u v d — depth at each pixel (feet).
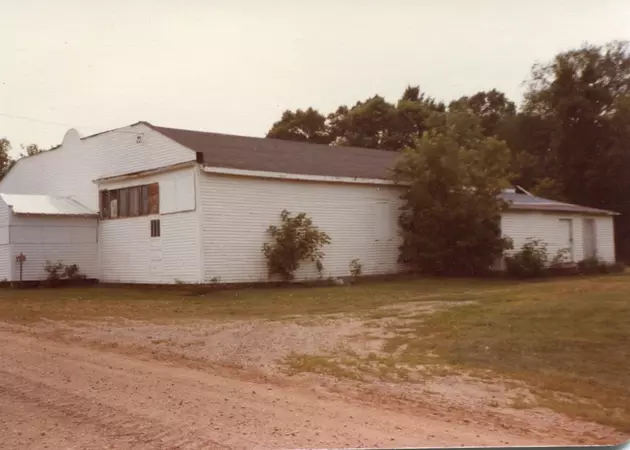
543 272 94.27
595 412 25.04
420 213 90.53
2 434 21.71
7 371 31.65
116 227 89.40
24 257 85.51
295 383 29.55
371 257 90.33
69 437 21.35
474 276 92.38
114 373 31.32
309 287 79.41
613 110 150.71
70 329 46.14
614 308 44.01
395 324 45.52
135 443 20.68
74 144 99.71
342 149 109.40
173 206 79.77
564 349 35.27
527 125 164.86
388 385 29.09
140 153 87.10
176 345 39.47
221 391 27.76
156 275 82.12
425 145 91.15
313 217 84.94
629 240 147.84
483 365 33.06
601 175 147.33
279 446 20.29
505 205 93.91
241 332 43.78
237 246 78.43
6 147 185.26
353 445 20.38
